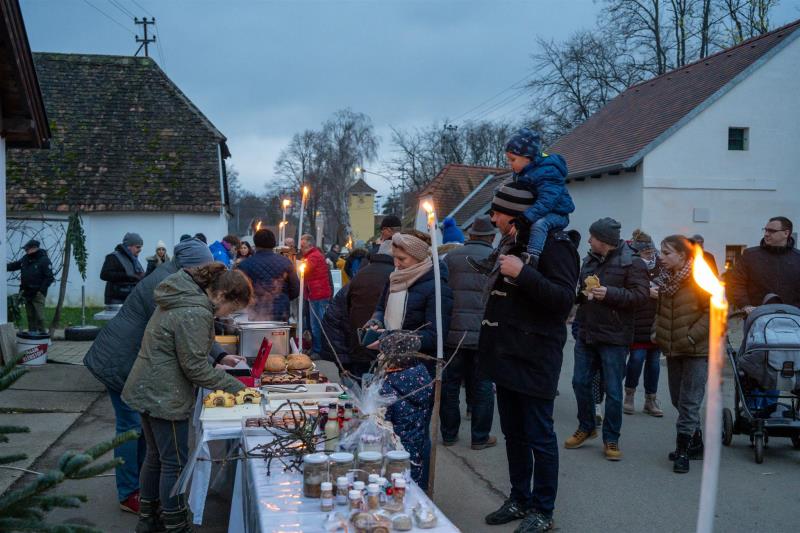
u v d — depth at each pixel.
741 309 6.47
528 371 4.10
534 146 4.44
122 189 19.12
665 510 4.73
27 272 11.79
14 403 7.46
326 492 2.51
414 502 2.53
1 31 8.47
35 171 19.11
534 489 4.28
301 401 4.14
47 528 2.21
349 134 61.38
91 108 20.88
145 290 4.33
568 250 4.11
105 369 4.30
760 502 4.85
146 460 4.07
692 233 17.34
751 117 17.42
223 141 21.11
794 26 17.66
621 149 18.59
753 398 6.05
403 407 3.43
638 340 7.32
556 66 33.78
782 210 17.70
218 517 4.55
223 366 4.85
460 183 30.98
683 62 30.06
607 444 5.91
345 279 11.66
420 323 4.43
